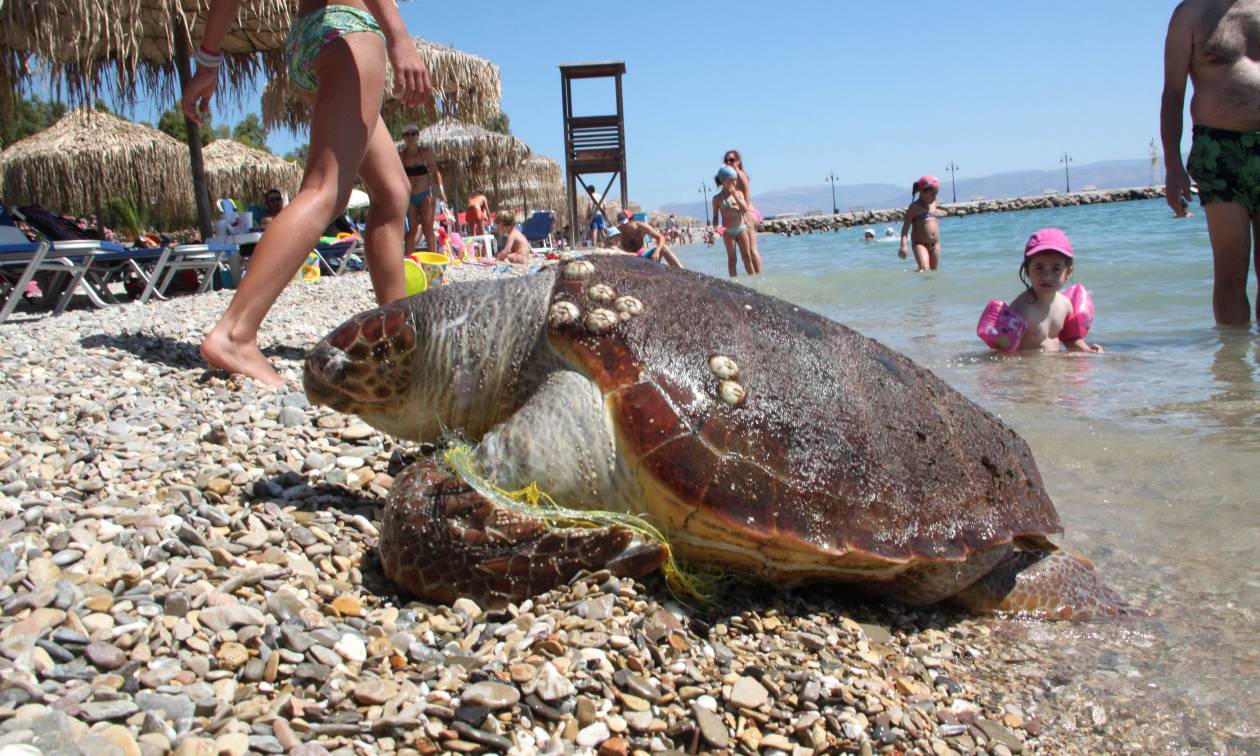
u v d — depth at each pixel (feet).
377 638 3.69
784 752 3.47
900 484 4.54
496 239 31.86
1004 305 10.35
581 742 3.28
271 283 7.25
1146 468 6.37
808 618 4.51
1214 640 4.42
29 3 14.01
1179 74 10.66
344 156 7.14
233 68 19.69
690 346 4.55
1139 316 12.51
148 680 3.16
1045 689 4.17
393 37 7.07
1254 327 10.73
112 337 9.00
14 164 30.71
